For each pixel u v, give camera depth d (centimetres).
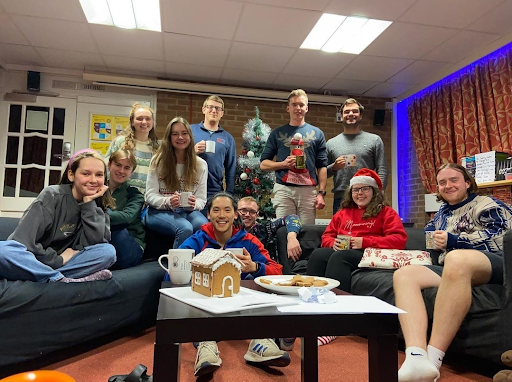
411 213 469
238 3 292
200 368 129
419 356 114
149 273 192
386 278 179
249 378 133
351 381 131
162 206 216
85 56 388
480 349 136
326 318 77
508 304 130
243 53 377
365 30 332
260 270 150
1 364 123
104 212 179
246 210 249
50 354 145
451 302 129
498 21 313
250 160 323
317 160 299
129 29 336
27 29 337
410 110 463
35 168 412
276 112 469
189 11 304
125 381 114
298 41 350
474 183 192
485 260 136
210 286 91
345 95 484
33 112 416
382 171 304
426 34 335
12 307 126
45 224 153
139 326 194
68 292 143
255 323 74
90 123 425
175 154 229
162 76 438
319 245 271
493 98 350
